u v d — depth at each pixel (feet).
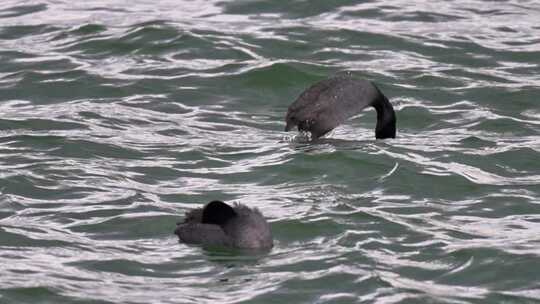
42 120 260.42
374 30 338.75
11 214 200.44
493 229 197.16
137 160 235.40
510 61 316.81
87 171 224.94
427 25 346.33
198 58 314.35
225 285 170.71
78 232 193.26
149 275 174.81
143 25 334.24
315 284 170.81
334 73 302.45
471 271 177.99
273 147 244.01
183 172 228.84
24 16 355.36
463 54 321.32
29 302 163.84
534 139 253.85
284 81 297.74
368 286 170.30
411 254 184.03
